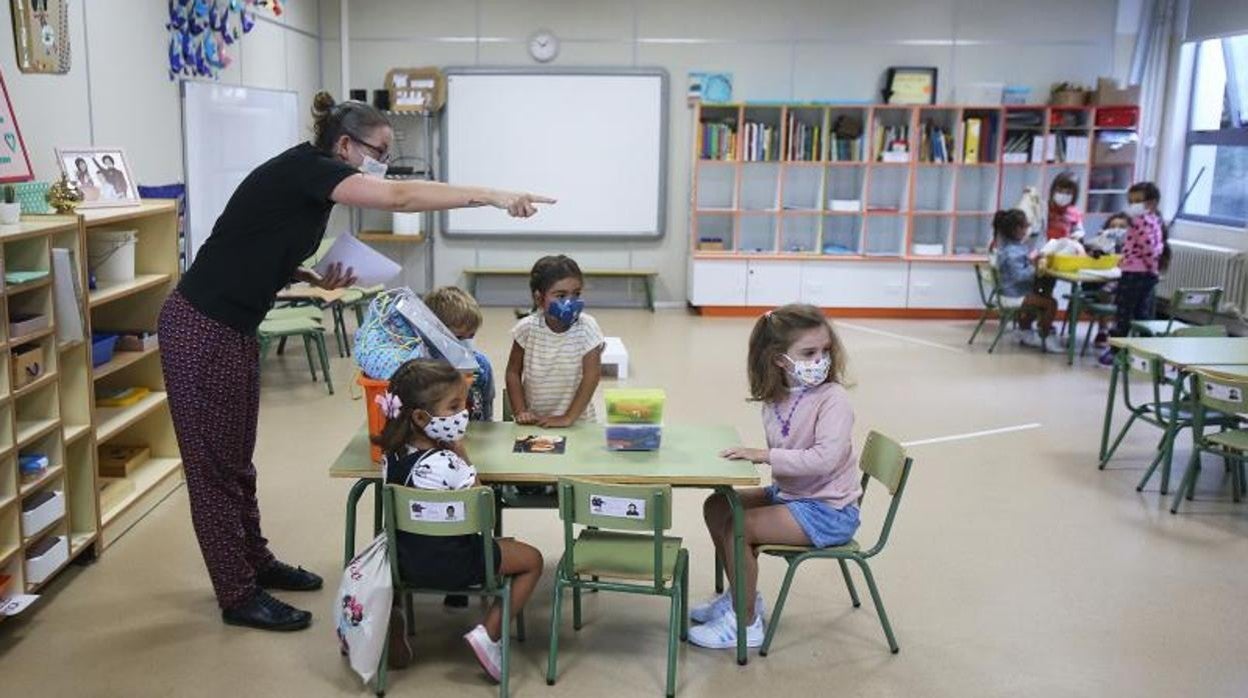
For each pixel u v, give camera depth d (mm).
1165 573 3842
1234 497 4645
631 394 3111
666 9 9273
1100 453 5273
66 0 4492
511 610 2949
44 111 4352
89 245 3992
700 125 9156
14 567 3291
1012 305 8070
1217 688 3021
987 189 9508
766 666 3102
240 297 3086
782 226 9648
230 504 3244
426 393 2764
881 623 3242
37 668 3029
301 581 3549
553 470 2953
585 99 9297
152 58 5551
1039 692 2986
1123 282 7551
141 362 4492
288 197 2998
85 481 3756
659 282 9750
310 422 5637
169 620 3344
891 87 9180
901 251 9430
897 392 6621
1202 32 8797
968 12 9367
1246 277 8102
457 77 9211
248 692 2920
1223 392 4191
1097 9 9391
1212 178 9016
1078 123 9312
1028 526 4293
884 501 4559
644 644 3236
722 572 3539
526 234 9539
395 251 9539
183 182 5988
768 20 9312
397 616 2990
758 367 3102
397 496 2744
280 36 7934
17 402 3510
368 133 3104
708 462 3039
